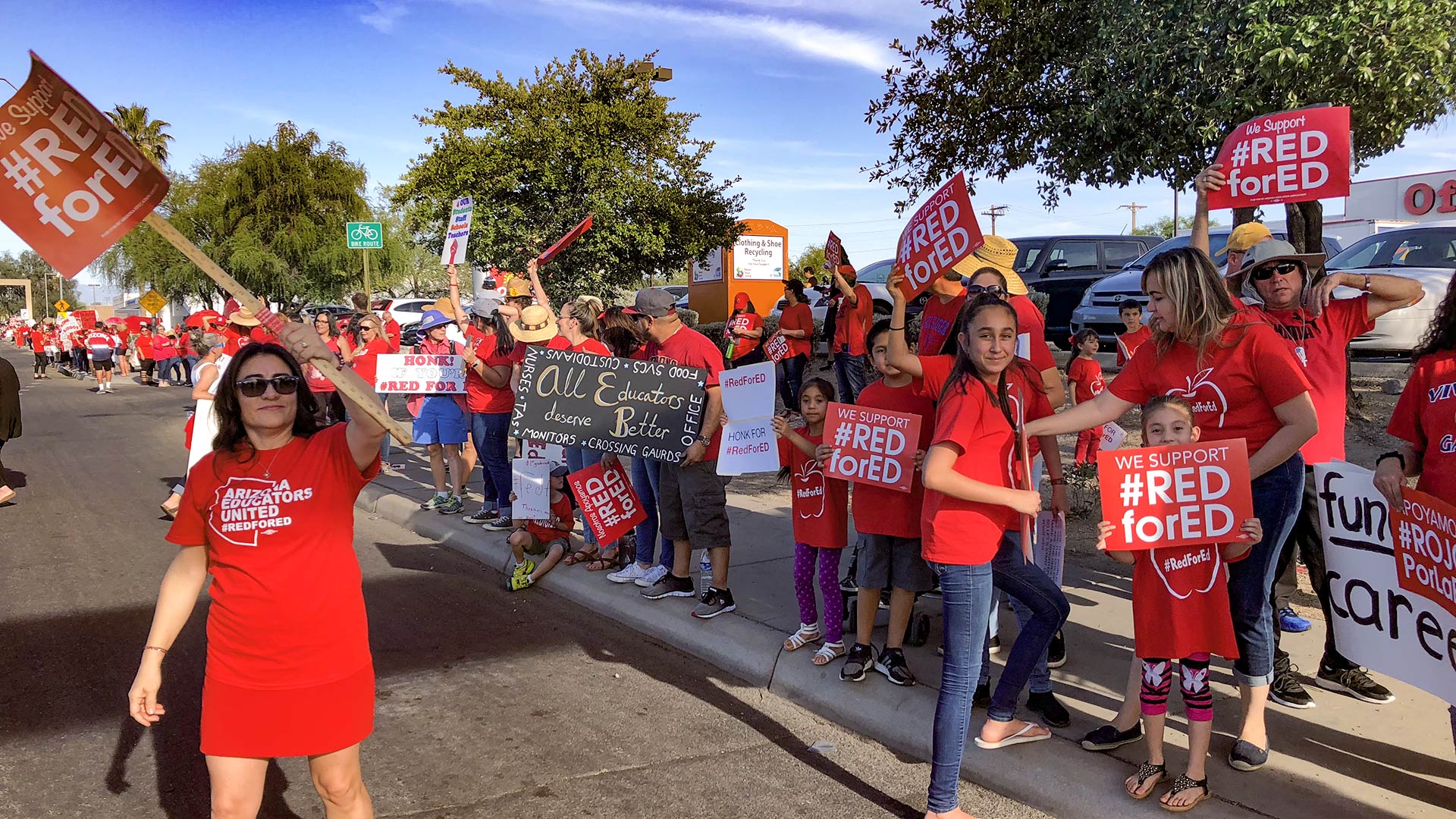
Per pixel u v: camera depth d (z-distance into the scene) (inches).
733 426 197.3
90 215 94.4
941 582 128.9
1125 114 269.4
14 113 92.8
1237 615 136.3
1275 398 129.3
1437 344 132.3
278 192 1270.9
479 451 296.4
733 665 196.5
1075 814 134.4
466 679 192.1
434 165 582.6
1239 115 251.1
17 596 246.1
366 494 368.2
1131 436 371.9
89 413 715.4
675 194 609.0
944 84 319.0
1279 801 127.7
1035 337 165.3
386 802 142.8
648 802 143.2
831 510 181.8
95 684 186.5
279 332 96.6
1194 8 248.8
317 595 100.3
